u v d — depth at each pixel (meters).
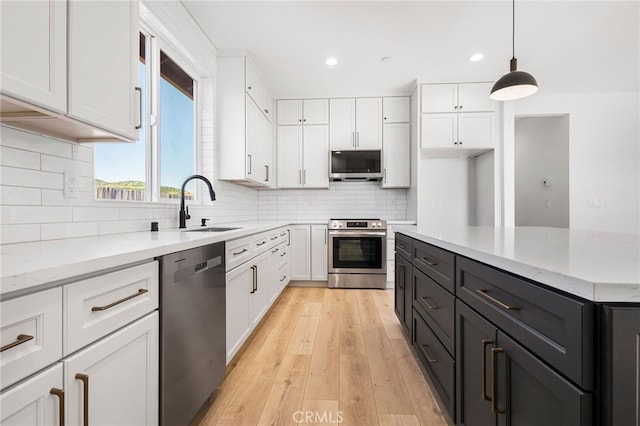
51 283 0.66
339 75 3.41
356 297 3.40
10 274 0.57
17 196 1.08
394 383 1.69
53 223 1.22
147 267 0.98
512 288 0.83
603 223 4.20
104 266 0.78
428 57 3.03
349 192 4.33
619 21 2.45
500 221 3.55
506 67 3.26
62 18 0.95
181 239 1.28
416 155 3.66
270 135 3.88
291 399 1.54
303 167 4.05
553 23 2.47
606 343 0.56
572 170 4.23
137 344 0.94
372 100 3.99
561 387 0.64
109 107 1.17
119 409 0.86
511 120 3.51
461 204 4.03
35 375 0.62
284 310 2.95
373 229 3.77
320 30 2.55
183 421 1.18
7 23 0.78
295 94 3.97
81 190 1.36
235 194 3.40
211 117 2.76
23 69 0.83
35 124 1.08
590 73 3.48
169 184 2.31
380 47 2.83
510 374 0.86
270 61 3.07
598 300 0.56
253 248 2.15
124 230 1.64
